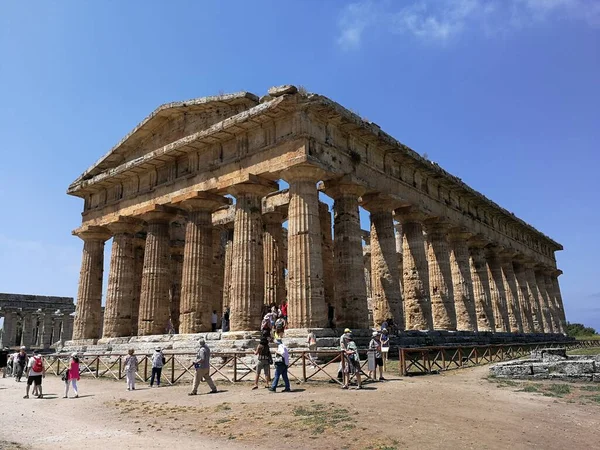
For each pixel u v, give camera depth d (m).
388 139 28.06
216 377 19.58
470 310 35.56
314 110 23.89
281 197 33.94
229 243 37.91
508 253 45.47
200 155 28.53
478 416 11.75
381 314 28.27
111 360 28.42
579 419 11.73
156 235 30.81
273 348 21.06
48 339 66.69
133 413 13.92
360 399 13.44
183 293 27.48
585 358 20.45
